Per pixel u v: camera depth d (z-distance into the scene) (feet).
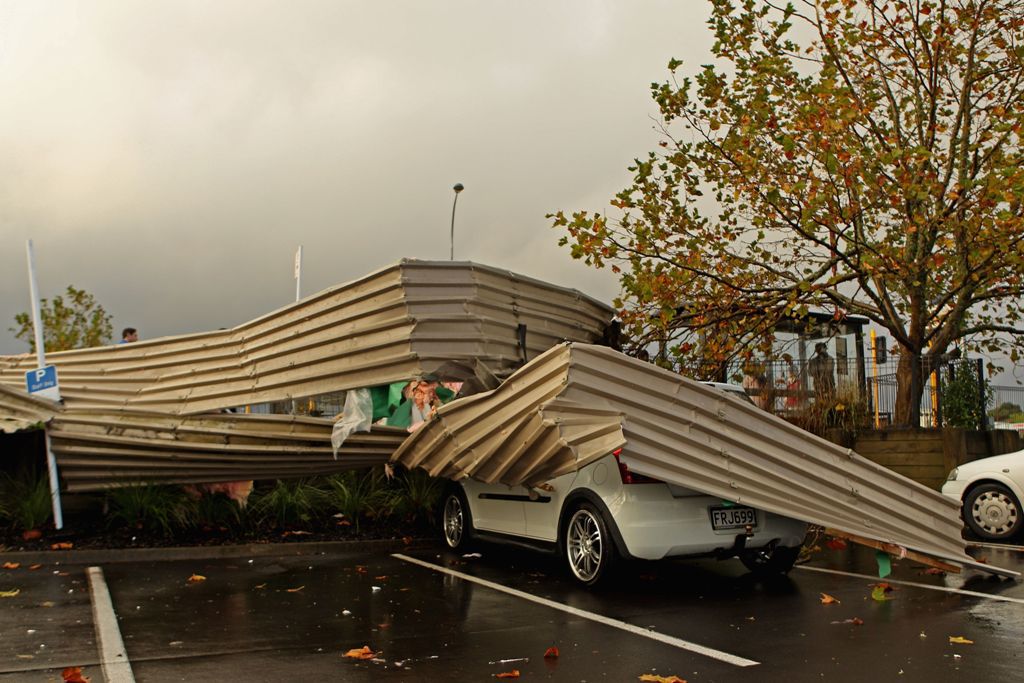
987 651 17.85
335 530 36.11
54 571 27.86
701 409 23.62
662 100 44.52
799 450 25.34
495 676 15.96
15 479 34.68
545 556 32.14
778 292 45.11
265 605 22.65
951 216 39.50
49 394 32.78
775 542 25.64
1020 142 38.68
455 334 29.91
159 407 36.91
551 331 33.96
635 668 16.55
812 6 43.75
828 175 40.01
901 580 27.35
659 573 28.27
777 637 19.13
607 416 22.29
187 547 31.55
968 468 40.14
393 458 32.07
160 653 17.40
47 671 15.88
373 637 19.04
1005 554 34.58
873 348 53.36
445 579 26.96
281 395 33.22
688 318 45.16
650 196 42.88
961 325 50.26
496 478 26.35
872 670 16.39
